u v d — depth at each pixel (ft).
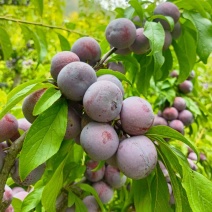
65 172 1.01
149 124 0.70
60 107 0.71
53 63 0.77
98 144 0.67
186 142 0.71
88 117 0.71
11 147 0.73
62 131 0.69
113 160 0.73
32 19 2.81
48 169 0.96
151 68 1.17
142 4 1.15
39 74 2.03
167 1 1.11
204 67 1.80
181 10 1.12
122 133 0.72
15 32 2.89
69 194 0.97
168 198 0.79
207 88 2.56
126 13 1.09
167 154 0.73
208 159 1.77
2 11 2.75
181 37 1.13
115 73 0.80
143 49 0.98
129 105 0.70
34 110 0.67
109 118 0.68
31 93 0.76
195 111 1.66
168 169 0.74
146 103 0.71
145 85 1.20
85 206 0.98
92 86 0.68
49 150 0.67
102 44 1.11
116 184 1.12
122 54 1.00
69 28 1.57
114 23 0.94
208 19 1.10
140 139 0.69
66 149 0.87
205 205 0.68
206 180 0.71
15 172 0.77
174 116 1.63
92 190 1.00
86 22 3.15
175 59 1.67
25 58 3.37
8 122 0.75
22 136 0.73
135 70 1.18
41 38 1.50
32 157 0.66
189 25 1.11
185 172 0.70
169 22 1.00
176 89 1.74
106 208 1.39
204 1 1.08
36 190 0.95
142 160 0.67
